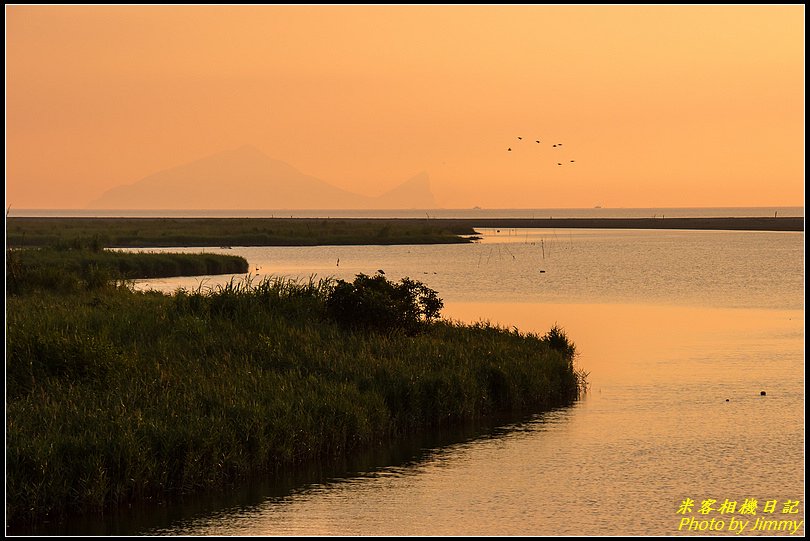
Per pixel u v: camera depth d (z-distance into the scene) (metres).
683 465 39.91
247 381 45.91
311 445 41.16
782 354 69.38
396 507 34.91
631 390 56.00
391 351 55.12
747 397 53.41
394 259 198.25
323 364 50.88
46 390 42.66
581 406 52.06
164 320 57.09
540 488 36.94
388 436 45.09
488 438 45.12
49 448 34.34
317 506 35.09
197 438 37.41
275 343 53.78
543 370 55.12
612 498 35.69
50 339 46.19
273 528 32.84
